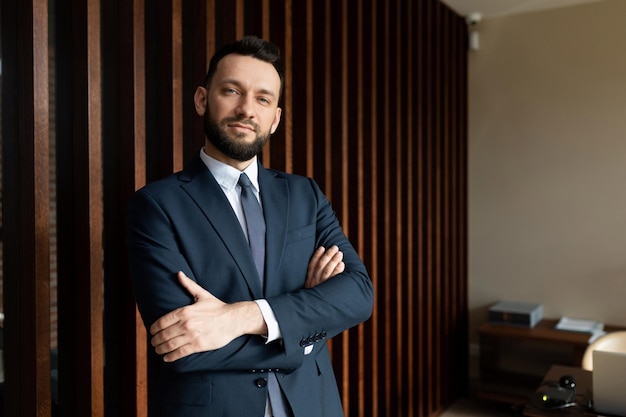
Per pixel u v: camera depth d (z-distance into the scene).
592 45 3.95
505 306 4.09
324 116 2.71
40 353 1.52
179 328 1.16
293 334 1.23
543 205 4.16
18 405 1.56
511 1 3.95
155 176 1.94
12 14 1.53
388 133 3.33
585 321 3.97
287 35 2.47
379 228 3.29
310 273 1.42
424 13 3.75
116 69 1.79
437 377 3.93
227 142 1.33
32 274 1.51
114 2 1.80
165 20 1.90
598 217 3.97
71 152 1.68
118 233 1.79
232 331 1.19
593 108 3.96
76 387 1.69
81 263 1.65
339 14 2.86
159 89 1.92
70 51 1.67
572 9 4.01
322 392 1.39
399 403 3.43
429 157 3.75
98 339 1.66
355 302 1.35
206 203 1.32
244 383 1.24
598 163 3.96
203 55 2.03
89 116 1.62
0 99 1.63
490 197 4.36
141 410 1.79
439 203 3.92
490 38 4.32
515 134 4.25
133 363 1.78
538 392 2.29
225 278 1.28
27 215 1.52
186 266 1.26
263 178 1.46
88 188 1.62
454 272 4.20
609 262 3.95
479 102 4.38
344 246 1.52
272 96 1.37
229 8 2.16
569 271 4.09
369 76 3.12
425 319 3.79
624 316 3.91
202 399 1.22
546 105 4.12
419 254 3.65
